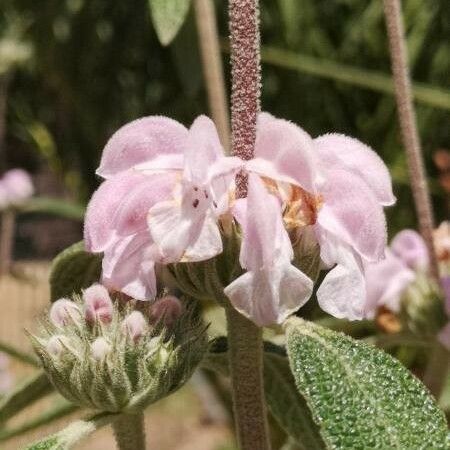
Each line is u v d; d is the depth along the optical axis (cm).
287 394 28
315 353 23
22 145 129
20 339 94
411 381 22
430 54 72
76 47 76
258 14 24
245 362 24
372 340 37
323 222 22
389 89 58
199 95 74
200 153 21
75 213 84
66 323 25
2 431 39
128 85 79
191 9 41
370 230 22
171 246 22
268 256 21
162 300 25
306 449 28
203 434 111
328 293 22
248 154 24
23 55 79
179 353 24
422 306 35
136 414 25
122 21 77
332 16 74
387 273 36
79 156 92
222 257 23
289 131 22
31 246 141
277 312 21
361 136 73
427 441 21
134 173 23
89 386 24
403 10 71
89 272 29
